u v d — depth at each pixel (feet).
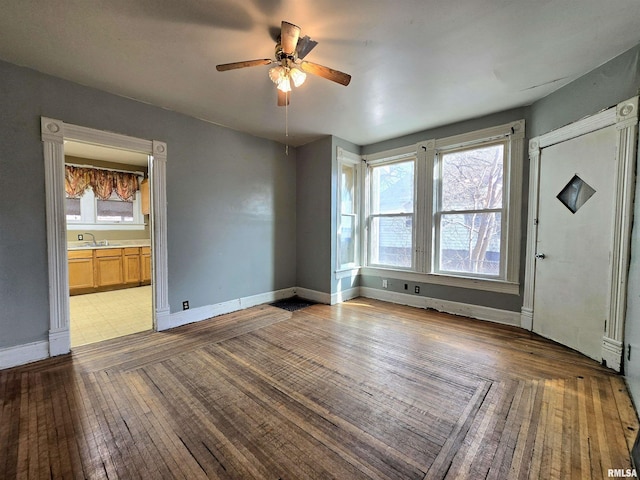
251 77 8.12
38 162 7.86
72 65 7.54
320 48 6.80
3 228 7.43
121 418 5.53
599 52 7.02
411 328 10.41
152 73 7.91
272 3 5.40
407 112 10.59
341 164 13.92
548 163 9.29
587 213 8.09
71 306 13.50
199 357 8.13
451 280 12.10
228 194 12.29
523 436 5.04
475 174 11.44
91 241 17.60
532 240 9.92
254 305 13.43
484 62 7.40
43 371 7.31
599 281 7.77
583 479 4.15
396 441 4.94
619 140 7.23
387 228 14.38
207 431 5.18
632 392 6.23
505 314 10.80
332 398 6.19
